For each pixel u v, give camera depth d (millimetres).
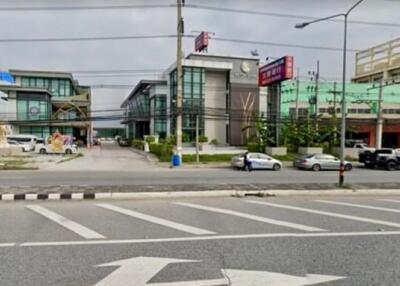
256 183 16250
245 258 5801
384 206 10812
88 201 11258
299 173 24781
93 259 5688
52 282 4766
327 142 41688
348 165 29078
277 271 5234
